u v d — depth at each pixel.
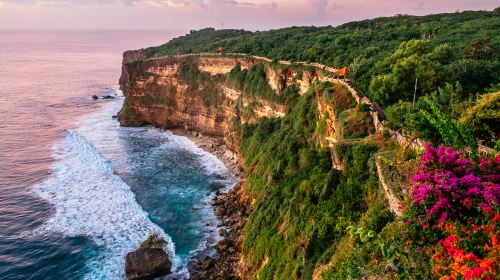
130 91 104.38
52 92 143.12
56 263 42.62
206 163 76.19
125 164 74.12
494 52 49.19
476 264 13.20
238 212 54.22
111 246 45.78
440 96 34.81
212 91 94.81
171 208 56.34
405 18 107.94
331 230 29.34
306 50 81.38
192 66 100.00
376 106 38.47
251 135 77.12
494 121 26.00
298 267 30.92
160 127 103.06
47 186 61.09
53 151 78.50
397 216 20.00
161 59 103.44
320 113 50.38
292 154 51.97
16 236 47.09
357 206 28.17
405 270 15.66
